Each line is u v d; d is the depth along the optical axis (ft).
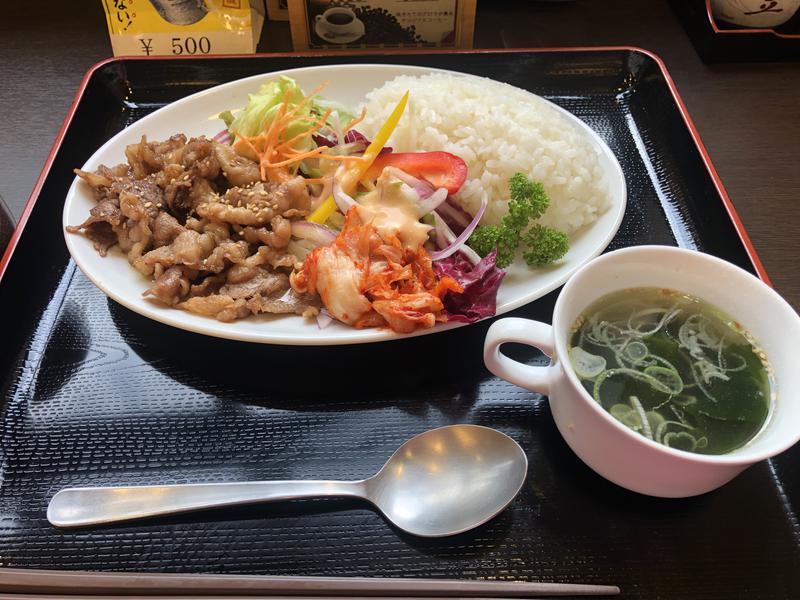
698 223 1.16
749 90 1.51
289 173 1.19
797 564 0.76
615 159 1.19
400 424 0.89
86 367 0.95
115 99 1.39
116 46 1.43
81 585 0.70
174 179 1.08
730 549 0.77
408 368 0.95
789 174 1.33
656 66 1.39
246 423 0.89
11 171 1.30
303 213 1.09
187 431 0.88
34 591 0.70
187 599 0.70
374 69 1.34
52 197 1.16
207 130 1.28
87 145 1.29
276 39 1.60
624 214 1.18
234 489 0.79
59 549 0.76
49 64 1.54
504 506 0.77
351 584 0.70
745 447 0.69
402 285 0.98
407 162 1.14
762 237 1.22
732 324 0.80
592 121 1.36
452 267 1.03
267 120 1.20
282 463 0.85
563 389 0.75
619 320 0.81
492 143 1.14
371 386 0.93
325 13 1.43
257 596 0.70
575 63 1.43
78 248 1.02
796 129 1.42
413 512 0.78
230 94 1.30
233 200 1.07
